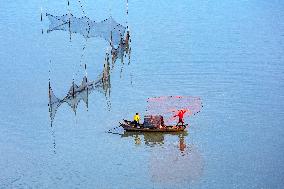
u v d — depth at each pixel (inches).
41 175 6811.0
